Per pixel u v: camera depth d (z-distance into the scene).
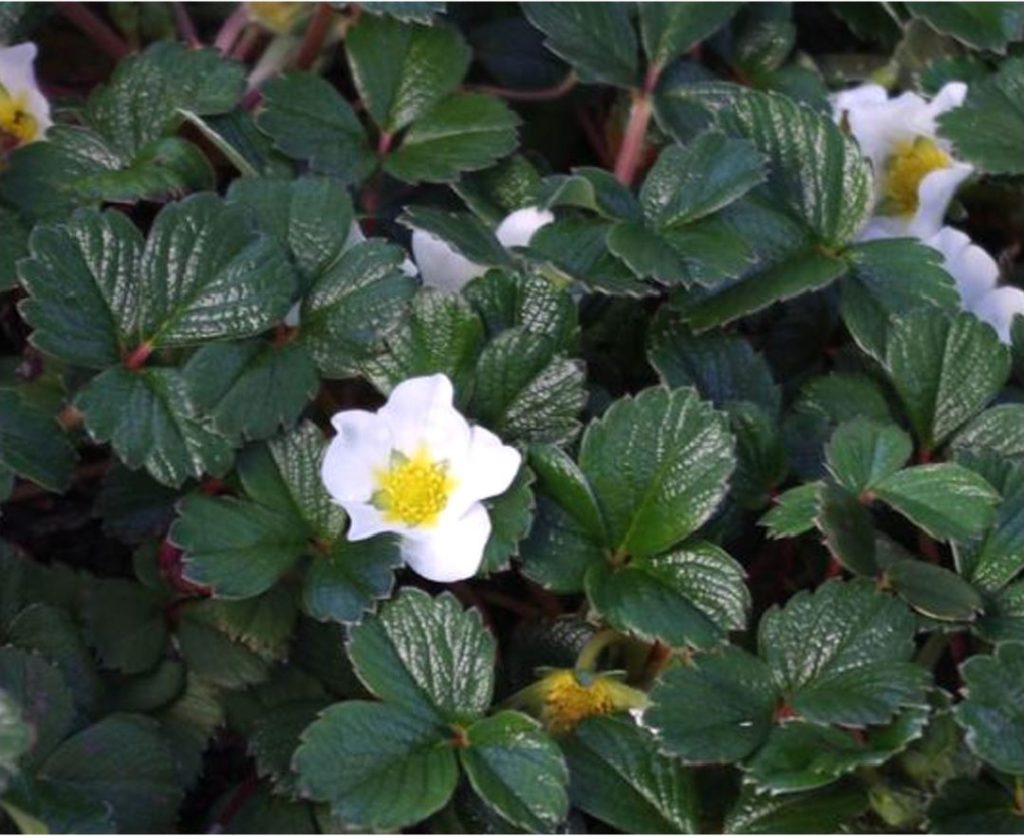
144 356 0.44
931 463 0.46
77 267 0.44
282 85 0.50
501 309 0.45
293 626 0.45
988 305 0.49
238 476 0.44
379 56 0.51
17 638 0.44
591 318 0.49
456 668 0.42
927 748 0.43
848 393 0.47
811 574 0.46
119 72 0.50
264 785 0.44
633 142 0.52
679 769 0.42
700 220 0.47
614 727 0.43
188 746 0.45
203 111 0.49
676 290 0.47
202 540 0.43
